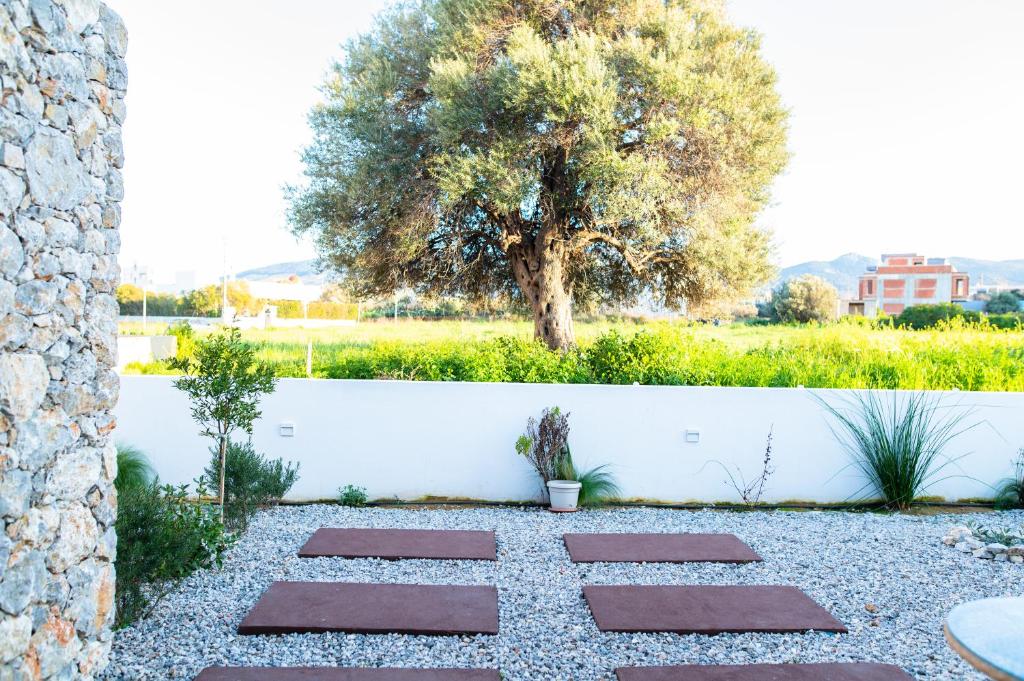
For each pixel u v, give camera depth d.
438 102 12.02
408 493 7.51
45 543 3.05
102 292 3.50
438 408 7.48
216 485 6.40
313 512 6.89
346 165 12.86
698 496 7.53
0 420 2.77
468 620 4.29
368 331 26.08
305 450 7.49
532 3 12.44
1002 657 2.50
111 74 3.57
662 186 11.53
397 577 5.11
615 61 12.06
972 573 5.30
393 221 12.77
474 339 14.84
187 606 4.48
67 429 3.21
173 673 3.62
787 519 6.88
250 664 3.74
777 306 36.28
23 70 2.90
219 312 37.69
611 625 4.26
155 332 24.09
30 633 2.94
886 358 11.23
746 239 14.01
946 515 7.10
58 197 3.13
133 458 7.24
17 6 2.86
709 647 4.04
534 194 11.99
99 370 3.47
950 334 12.20
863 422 7.55
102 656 3.51
